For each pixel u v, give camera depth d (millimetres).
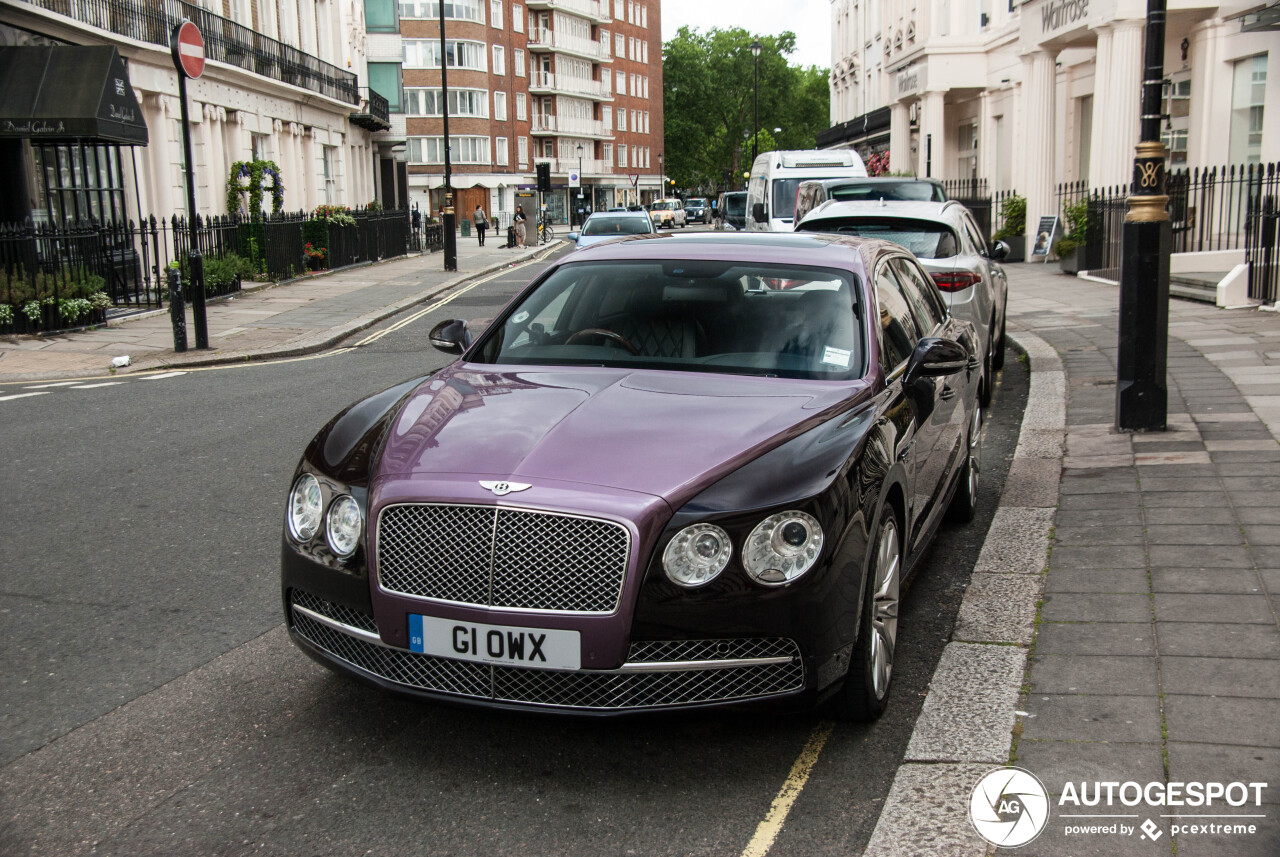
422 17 74500
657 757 3525
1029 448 7234
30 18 18188
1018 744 3459
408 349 14180
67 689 4062
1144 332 7285
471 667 3309
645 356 4410
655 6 109312
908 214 9172
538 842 3049
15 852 3016
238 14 30266
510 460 3451
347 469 3635
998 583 4871
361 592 3408
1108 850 2924
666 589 3189
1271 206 13281
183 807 3248
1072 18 22594
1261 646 4039
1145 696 3715
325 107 37594
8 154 17359
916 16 38125
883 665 3791
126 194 22078
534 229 48500
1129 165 20547
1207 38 19156
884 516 3793
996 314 10391
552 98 89812
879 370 4273
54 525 6125
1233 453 6652
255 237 23594
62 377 11961
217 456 7758
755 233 5316
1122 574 4848
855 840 3047
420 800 3275
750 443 3518
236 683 4113
